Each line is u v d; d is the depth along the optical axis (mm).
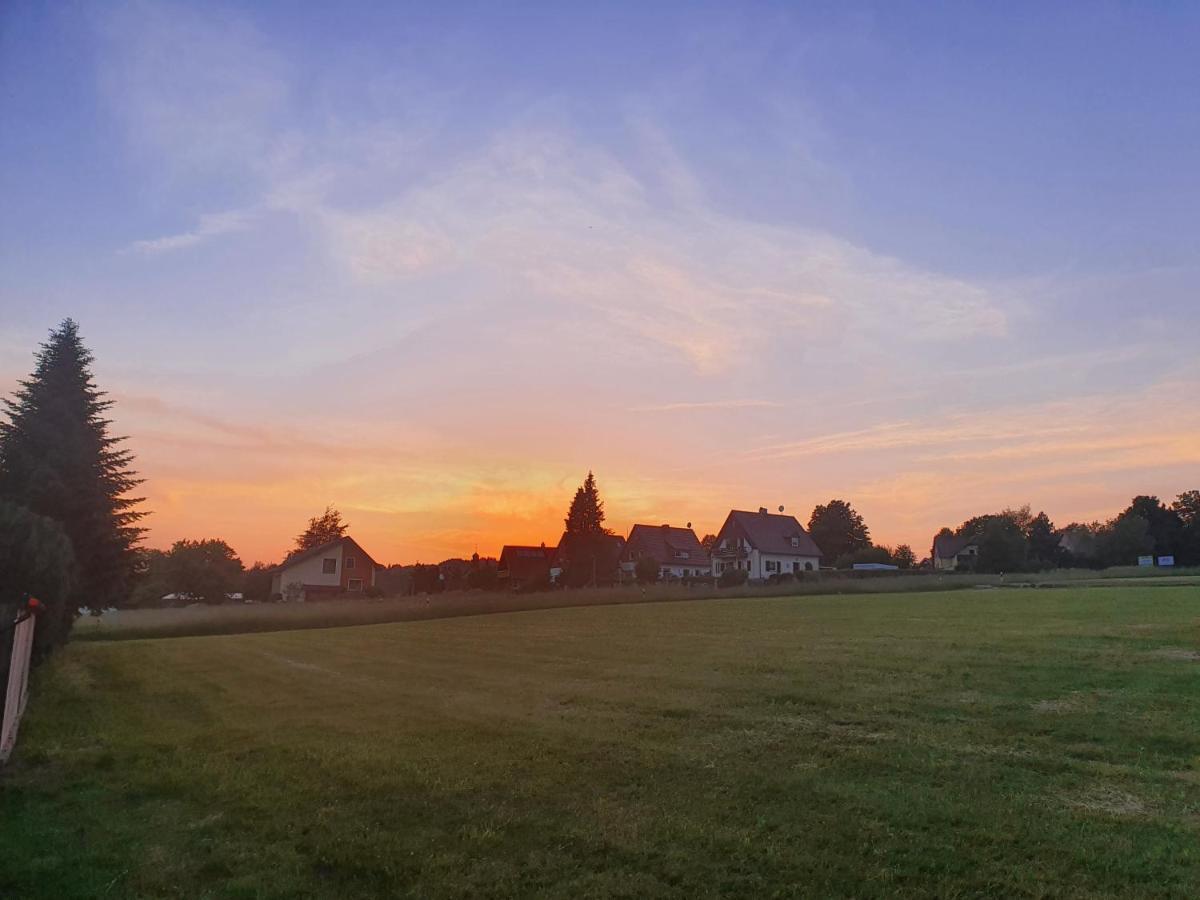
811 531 116812
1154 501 85125
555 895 5637
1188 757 8211
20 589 14133
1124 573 48875
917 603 32062
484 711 12641
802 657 16578
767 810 7117
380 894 5824
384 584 92562
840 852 6117
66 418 29469
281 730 11828
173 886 6090
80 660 23484
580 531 91688
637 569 68438
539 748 9797
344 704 14188
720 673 15086
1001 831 6371
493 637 26656
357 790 8297
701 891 5594
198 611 40625
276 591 79438
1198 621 19391
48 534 15094
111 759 10359
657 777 8320
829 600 38094
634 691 13703
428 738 10727
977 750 8859
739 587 48219
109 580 29734
